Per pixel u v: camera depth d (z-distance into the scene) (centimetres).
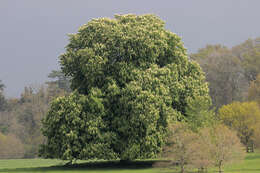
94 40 7275
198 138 5775
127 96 6725
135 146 6594
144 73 6944
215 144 5641
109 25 7381
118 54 7200
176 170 6003
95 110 6856
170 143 6438
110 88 6919
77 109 6769
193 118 6612
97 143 6719
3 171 6612
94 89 7012
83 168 6956
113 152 6756
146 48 7050
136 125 6581
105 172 6259
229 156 5588
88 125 6731
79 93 7394
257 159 7406
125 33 7206
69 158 6719
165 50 7444
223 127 5834
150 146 6538
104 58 7000
